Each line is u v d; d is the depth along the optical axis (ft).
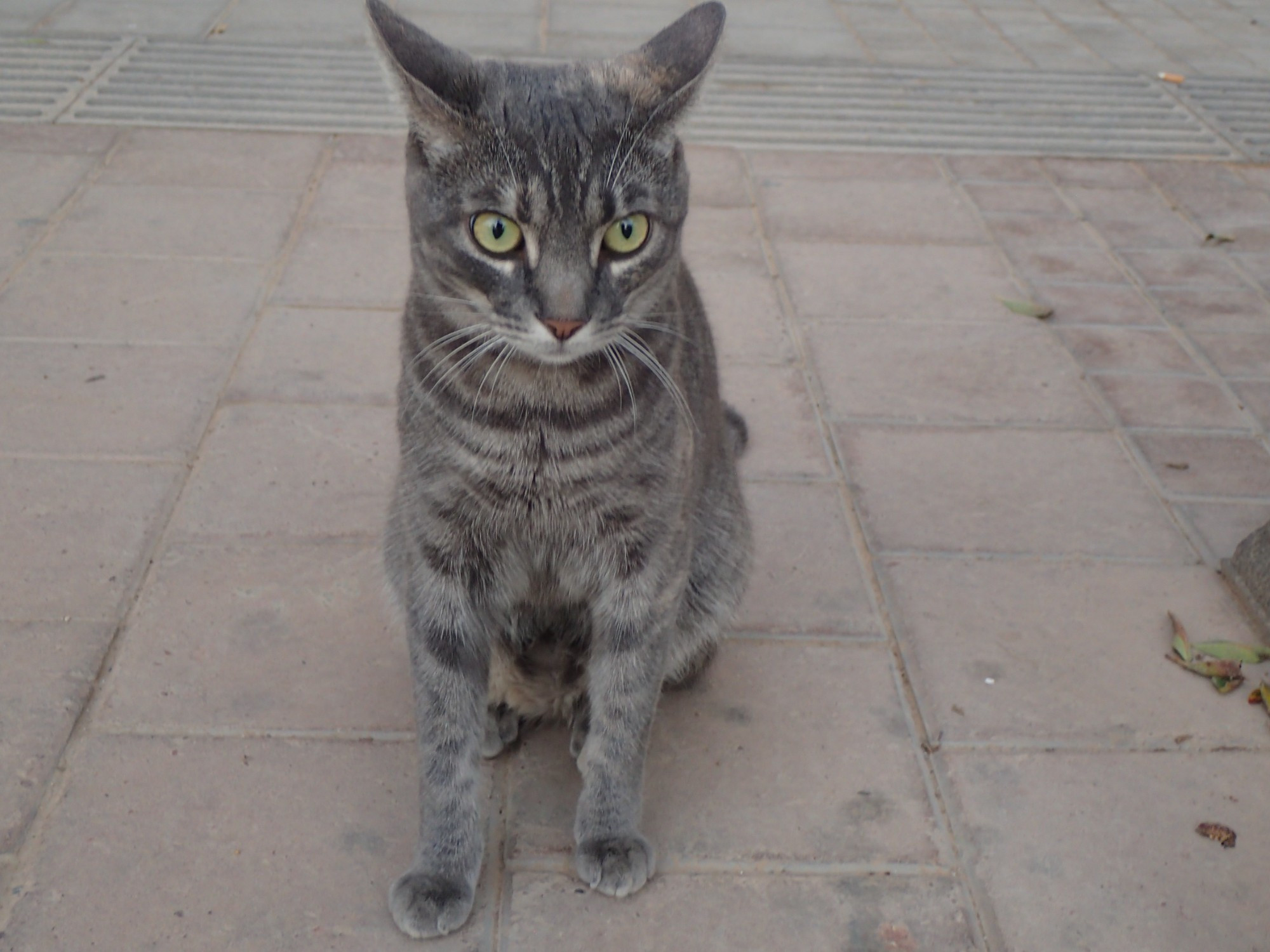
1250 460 3.25
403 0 5.90
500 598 2.34
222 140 4.51
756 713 2.55
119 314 3.55
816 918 2.21
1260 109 5.21
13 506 2.89
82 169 4.27
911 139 4.84
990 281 3.97
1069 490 3.13
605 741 2.29
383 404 3.28
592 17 5.83
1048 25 6.18
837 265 4.01
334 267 3.83
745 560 2.64
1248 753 2.50
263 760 2.40
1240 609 2.81
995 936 2.19
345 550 2.84
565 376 2.12
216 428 3.16
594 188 2.05
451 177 2.06
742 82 5.25
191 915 2.16
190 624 2.64
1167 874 2.29
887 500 3.08
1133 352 3.65
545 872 2.27
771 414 3.34
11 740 2.39
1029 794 2.41
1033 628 2.75
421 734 2.26
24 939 2.11
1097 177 4.64
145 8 5.65
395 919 2.16
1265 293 3.96
